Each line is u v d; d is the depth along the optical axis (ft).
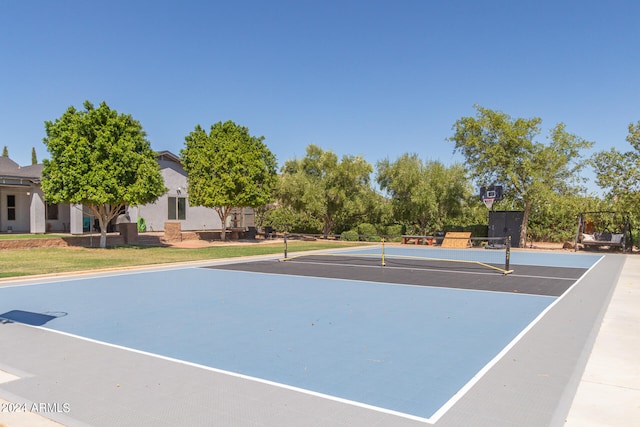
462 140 94.79
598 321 27.53
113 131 73.36
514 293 38.09
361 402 15.24
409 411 14.53
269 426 13.43
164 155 111.65
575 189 92.48
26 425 13.56
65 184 69.87
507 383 17.07
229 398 15.53
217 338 23.41
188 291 38.68
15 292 37.93
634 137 83.35
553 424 13.67
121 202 74.74
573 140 90.12
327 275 49.85
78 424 13.60
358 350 21.34
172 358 19.99
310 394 15.92
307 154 123.34
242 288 40.42
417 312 30.17
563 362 19.58
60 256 65.00
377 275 49.98
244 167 94.12
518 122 89.40
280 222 131.64
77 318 28.14
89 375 17.79
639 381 17.34
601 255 80.23
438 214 112.37
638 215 86.79
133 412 14.40
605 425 13.66
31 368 18.65
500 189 90.94
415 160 113.91
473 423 13.70
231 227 125.18
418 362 19.56
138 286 41.39
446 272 52.80
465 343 22.58
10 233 91.76
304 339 23.26
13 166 108.37
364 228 114.83
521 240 94.22
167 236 94.73
